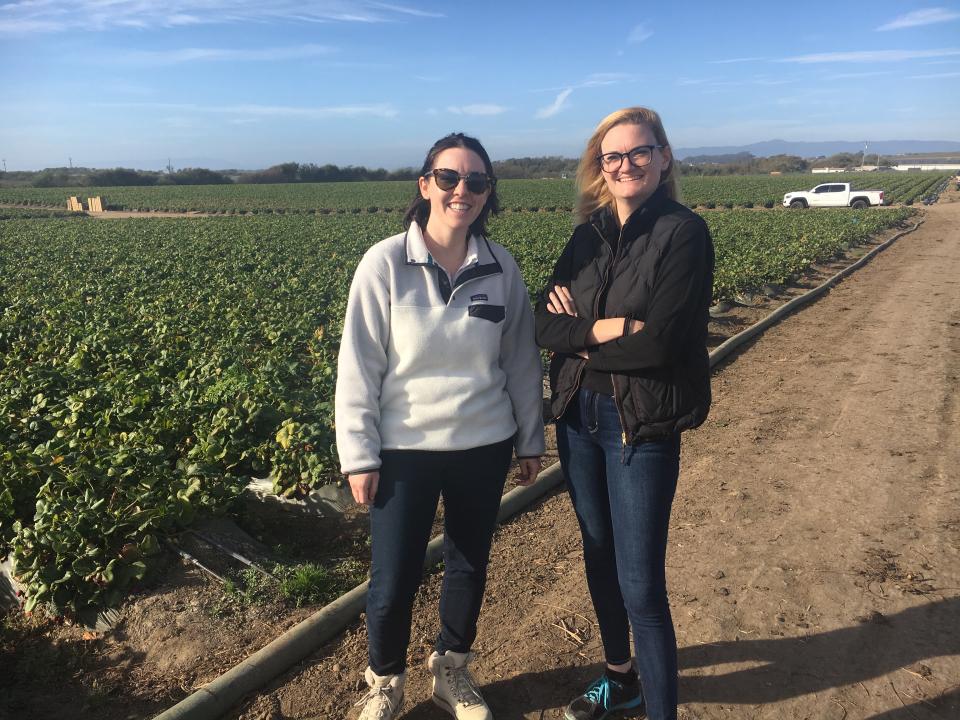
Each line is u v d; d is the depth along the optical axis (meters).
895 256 19.53
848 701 2.80
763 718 2.72
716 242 20.00
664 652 2.37
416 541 2.52
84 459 4.18
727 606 3.45
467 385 2.51
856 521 4.30
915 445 5.56
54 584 3.40
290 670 3.07
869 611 3.38
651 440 2.36
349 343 2.45
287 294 12.87
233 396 5.56
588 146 2.61
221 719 2.80
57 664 3.17
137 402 5.48
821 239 20.97
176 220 43.16
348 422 2.43
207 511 4.09
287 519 4.63
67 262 19.00
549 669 3.05
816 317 11.15
